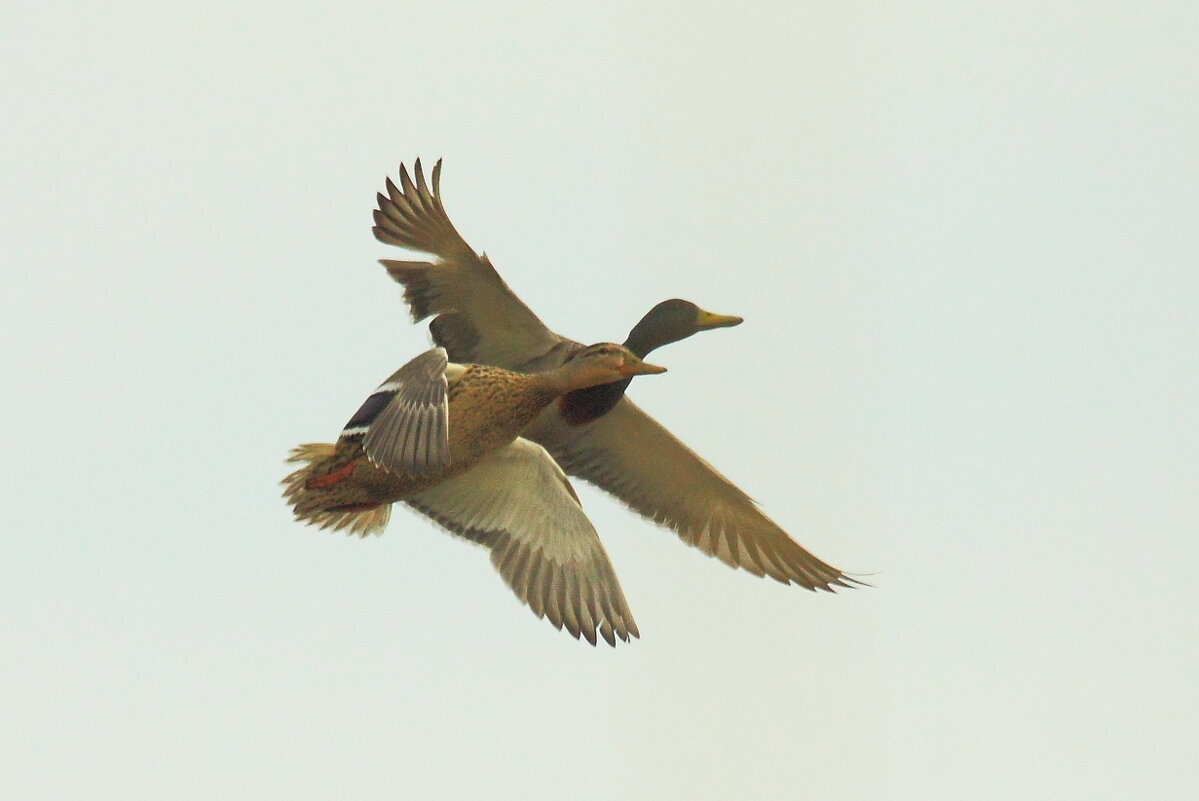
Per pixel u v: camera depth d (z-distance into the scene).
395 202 15.45
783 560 16.91
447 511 15.59
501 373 14.55
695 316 16.70
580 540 15.55
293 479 14.40
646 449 16.64
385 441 13.22
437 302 15.62
